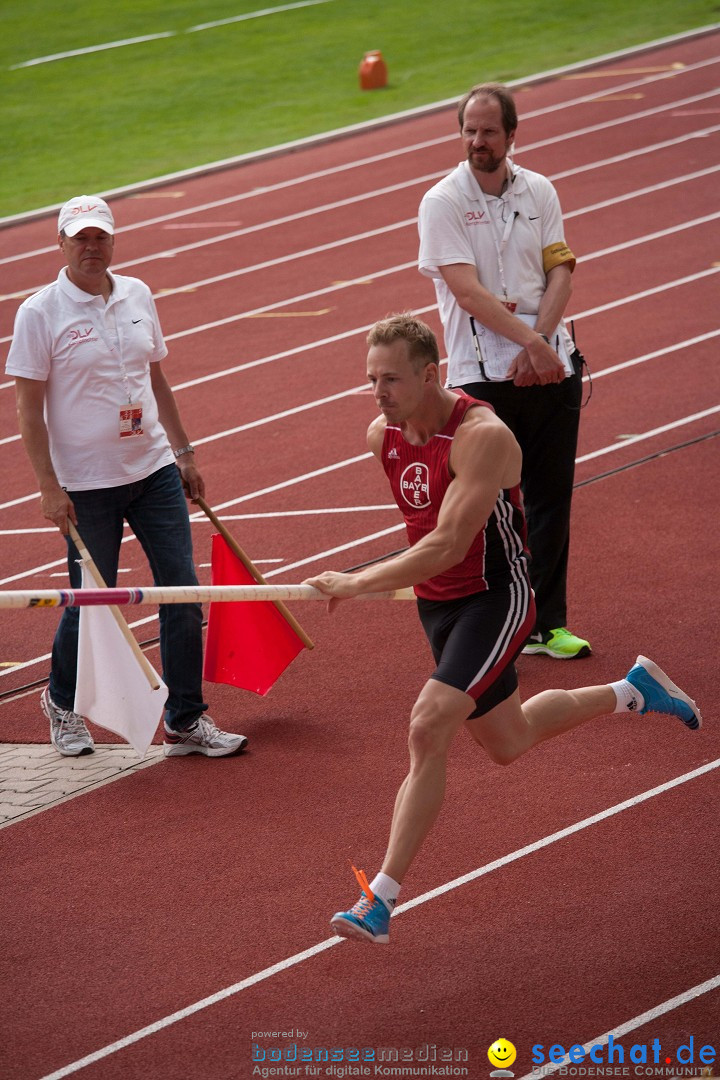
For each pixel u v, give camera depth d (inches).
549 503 583.2
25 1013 377.1
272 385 1114.7
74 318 514.0
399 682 587.2
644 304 1221.7
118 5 3339.1
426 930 402.6
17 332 511.2
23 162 2256.4
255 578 547.8
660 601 641.0
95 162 2210.9
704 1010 354.6
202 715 541.6
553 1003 362.9
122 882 445.1
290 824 474.0
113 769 536.4
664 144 1872.5
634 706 449.7
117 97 2605.8
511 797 478.9
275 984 382.0
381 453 408.8
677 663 574.2
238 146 2204.7
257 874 442.6
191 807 494.0
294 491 869.2
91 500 526.6
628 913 401.7
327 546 766.5
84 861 460.8
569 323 589.9
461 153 1990.7
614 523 750.5
